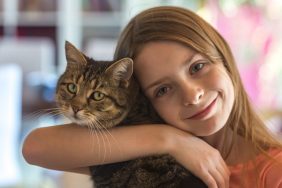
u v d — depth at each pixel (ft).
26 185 7.06
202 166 3.50
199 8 9.30
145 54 3.66
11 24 13.17
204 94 3.54
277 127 7.30
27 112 9.27
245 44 9.18
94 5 13.35
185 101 3.52
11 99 8.14
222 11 9.07
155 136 3.59
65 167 3.70
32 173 7.45
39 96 9.50
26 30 13.29
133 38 3.87
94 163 3.61
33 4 13.21
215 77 3.57
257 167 3.66
